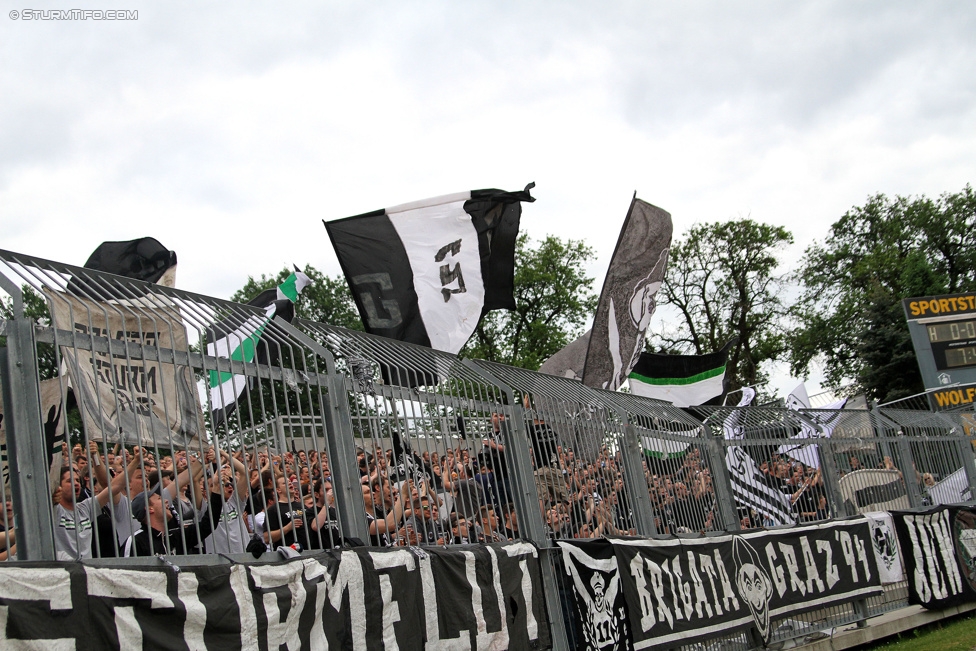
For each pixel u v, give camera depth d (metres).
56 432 4.84
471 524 7.45
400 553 6.25
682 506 10.31
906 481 13.99
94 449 5.07
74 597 4.17
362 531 6.29
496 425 8.05
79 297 5.08
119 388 5.05
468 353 41.97
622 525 9.28
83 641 4.17
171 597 4.61
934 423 15.49
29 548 4.25
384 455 6.67
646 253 11.77
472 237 9.65
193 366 5.45
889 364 39.44
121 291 5.41
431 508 6.86
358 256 9.34
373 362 7.09
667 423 10.78
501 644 6.96
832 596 11.40
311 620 5.41
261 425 5.98
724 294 45.47
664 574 9.05
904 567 12.70
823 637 11.60
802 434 12.85
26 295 4.87
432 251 9.55
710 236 45.09
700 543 9.73
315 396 6.53
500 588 7.12
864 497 13.18
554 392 9.21
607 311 11.49
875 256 47.59
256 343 6.00
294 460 5.91
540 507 8.12
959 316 26.11
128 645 4.36
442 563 6.59
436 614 6.41
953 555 13.64
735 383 44.31
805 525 11.63
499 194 9.70
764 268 44.81
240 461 6.14
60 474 4.91
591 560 8.19
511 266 10.12
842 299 47.81
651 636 8.59
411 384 7.56
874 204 50.66
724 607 9.71
